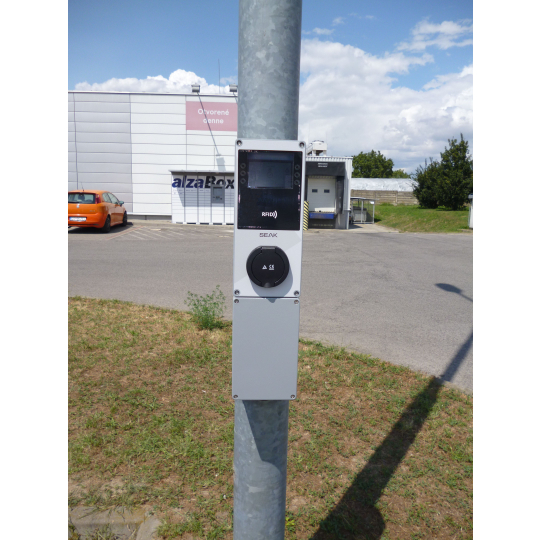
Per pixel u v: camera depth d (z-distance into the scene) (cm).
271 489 183
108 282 877
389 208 3594
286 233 171
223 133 2298
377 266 1147
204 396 405
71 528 258
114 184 2317
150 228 1977
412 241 1752
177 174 2262
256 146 165
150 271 1001
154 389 418
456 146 3284
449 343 570
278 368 177
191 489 285
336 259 1252
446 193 3231
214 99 2272
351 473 307
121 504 270
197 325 599
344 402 402
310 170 2384
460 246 1598
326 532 257
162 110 2272
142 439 335
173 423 357
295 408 390
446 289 889
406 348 548
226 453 321
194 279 924
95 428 350
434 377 461
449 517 270
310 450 329
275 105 167
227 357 491
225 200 2292
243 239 171
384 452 331
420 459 324
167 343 531
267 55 164
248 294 174
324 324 637
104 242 1477
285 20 164
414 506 279
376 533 258
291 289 174
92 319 617
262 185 168
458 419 377
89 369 458
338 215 2456
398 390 428
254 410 178
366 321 658
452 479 302
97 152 2289
